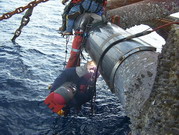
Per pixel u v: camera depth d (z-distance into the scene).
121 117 5.44
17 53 9.34
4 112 5.19
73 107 5.75
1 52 9.23
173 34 2.41
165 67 2.37
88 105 5.99
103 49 4.00
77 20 5.90
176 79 2.17
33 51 9.92
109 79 3.52
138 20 6.50
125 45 3.55
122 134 4.79
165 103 2.18
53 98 5.25
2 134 4.48
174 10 6.43
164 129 2.12
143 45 3.42
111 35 4.23
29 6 6.52
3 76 7.00
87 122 5.16
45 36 13.06
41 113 5.32
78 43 5.54
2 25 14.23
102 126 5.05
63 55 9.95
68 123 5.07
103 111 5.71
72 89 5.39
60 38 13.03
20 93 6.11
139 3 6.63
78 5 5.96
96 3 5.91
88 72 5.68
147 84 2.71
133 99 2.76
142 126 2.53
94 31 4.92
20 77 7.09
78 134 4.70
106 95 6.63
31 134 4.57
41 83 6.87
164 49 2.46
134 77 2.81
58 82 5.77
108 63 3.62
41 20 17.62
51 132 4.69
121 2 7.88
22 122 4.93
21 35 12.53
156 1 6.48
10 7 19.88
